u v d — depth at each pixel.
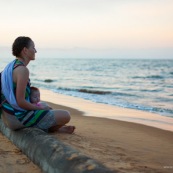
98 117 8.01
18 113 3.69
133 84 23.16
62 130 4.47
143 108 10.75
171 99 13.76
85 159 2.46
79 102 12.38
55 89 19.45
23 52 3.70
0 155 3.29
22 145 3.41
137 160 3.58
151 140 5.25
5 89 3.63
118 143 4.54
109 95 15.64
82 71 45.03
